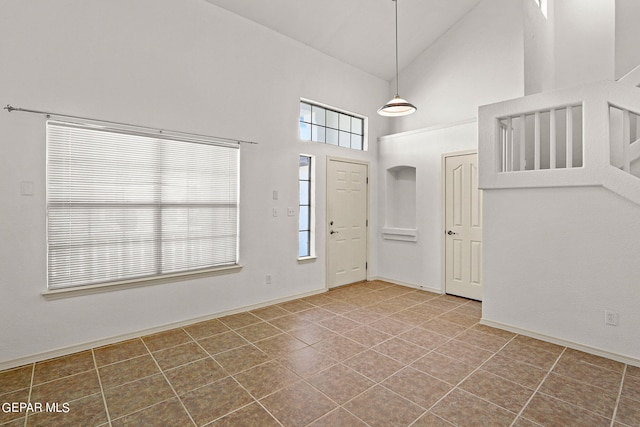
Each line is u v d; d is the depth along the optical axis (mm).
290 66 4223
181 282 3355
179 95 3293
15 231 2523
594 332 2717
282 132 4145
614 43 3855
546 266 2973
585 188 2746
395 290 4766
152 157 3154
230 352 2770
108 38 2889
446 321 3516
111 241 2947
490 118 3264
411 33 4680
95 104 2830
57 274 2701
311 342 2973
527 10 3969
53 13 2639
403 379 2338
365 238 5262
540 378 2344
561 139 3994
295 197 4289
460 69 4645
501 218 3254
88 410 1995
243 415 1942
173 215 3295
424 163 4785
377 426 1842
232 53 3674
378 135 5422
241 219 3781
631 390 2186
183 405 2043
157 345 2908
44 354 2627
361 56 4852
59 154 2688
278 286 4145
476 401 2074
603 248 2666
